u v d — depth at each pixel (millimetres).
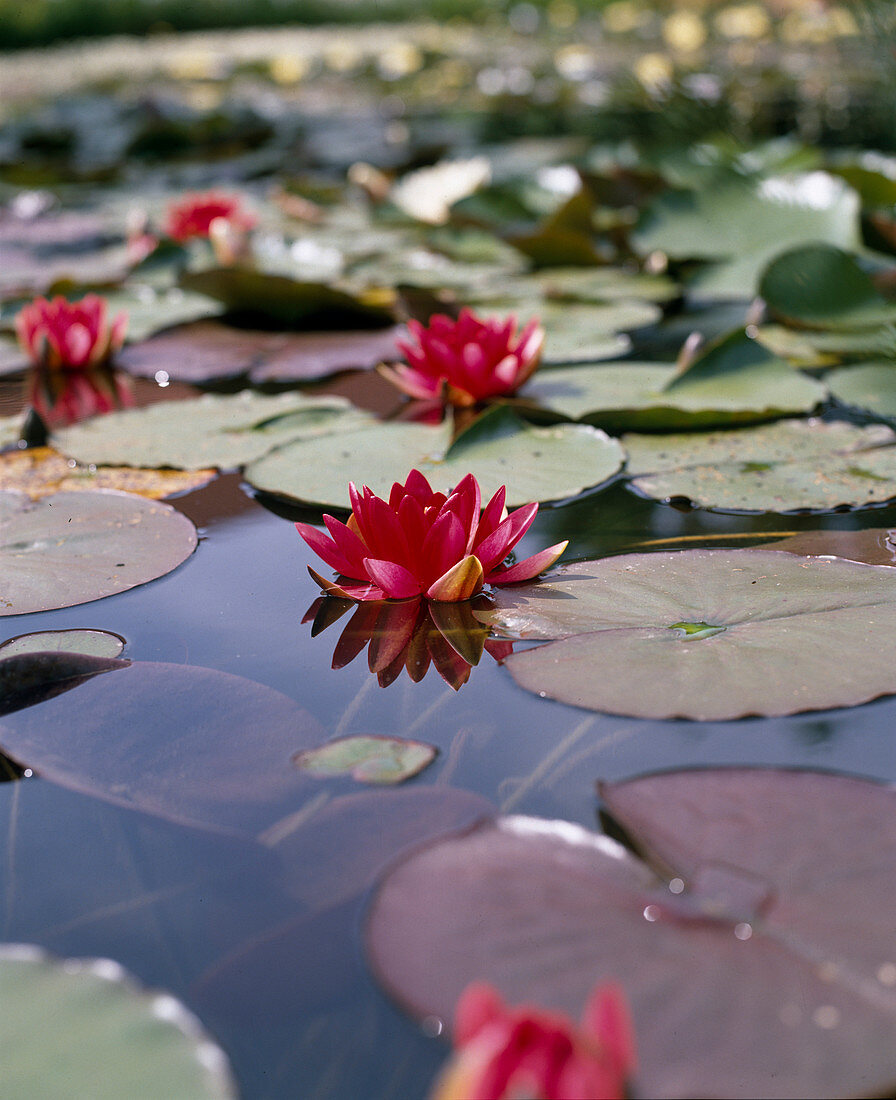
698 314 2014
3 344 1973
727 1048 962
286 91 5996
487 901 1150
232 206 2500
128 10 8586
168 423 1698
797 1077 926
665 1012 1000
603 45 6102
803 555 1449
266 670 1383
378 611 1433
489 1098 747
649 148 2879
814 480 1558
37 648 1395
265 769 1314
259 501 1568
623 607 1411
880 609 1388
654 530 1506
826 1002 999
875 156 2445
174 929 1187
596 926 1106
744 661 1358
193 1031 998
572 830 1258
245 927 1184
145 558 1483
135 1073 952
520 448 1603
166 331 1988
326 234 2746
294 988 1082
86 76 6047
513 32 8047
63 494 1562
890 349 1810
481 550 1438
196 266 2287
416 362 1736
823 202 2096
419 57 5938
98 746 1328
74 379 1857
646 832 1257
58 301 1884
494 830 1270
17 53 7707
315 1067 990
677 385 1727
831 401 1708
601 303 2033
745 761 1312
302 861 1272
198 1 9000
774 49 4941
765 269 1880
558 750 1323
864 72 3049
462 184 2818
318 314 2002
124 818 1297
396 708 1354
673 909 1120
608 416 1653
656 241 2164
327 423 1691
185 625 1421
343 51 6301
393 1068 990
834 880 1156
